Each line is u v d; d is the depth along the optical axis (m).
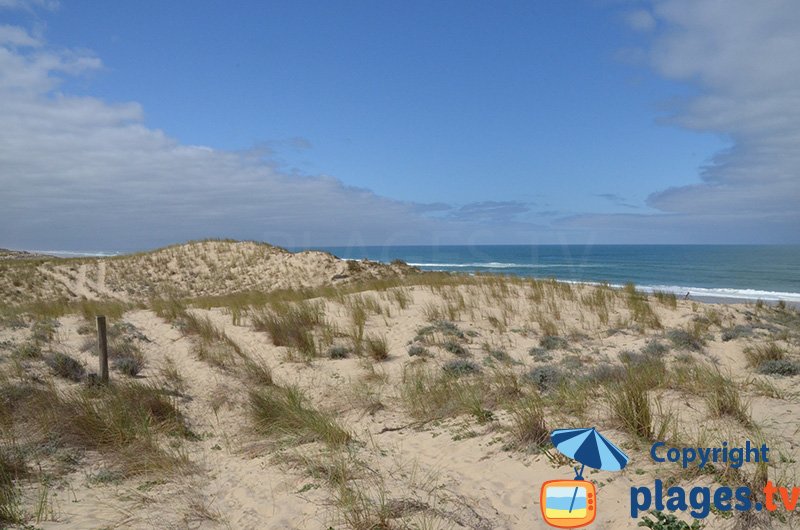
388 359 10.40
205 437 7.21
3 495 4.79
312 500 4.69
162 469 5.79
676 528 3.57
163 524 4.38
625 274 46.50
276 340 11.84
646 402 5.37
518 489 4.56
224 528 4.32
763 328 12.56
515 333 12.00
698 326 11.83
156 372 9.94
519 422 5.75
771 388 6.45
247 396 8.52
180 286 31.91
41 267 34.12
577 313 13.84
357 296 16.45
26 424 6.62
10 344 10.69
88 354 10.69
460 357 10.21
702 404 5.93
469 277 19.69
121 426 6.73
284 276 30.73
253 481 5.39
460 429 6.35
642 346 10.57
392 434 6.62
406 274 31.00
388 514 4.21
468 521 4.07
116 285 32.03
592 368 8.57
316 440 6.48
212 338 12.41
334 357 10.66
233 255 35.53
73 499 4.98
